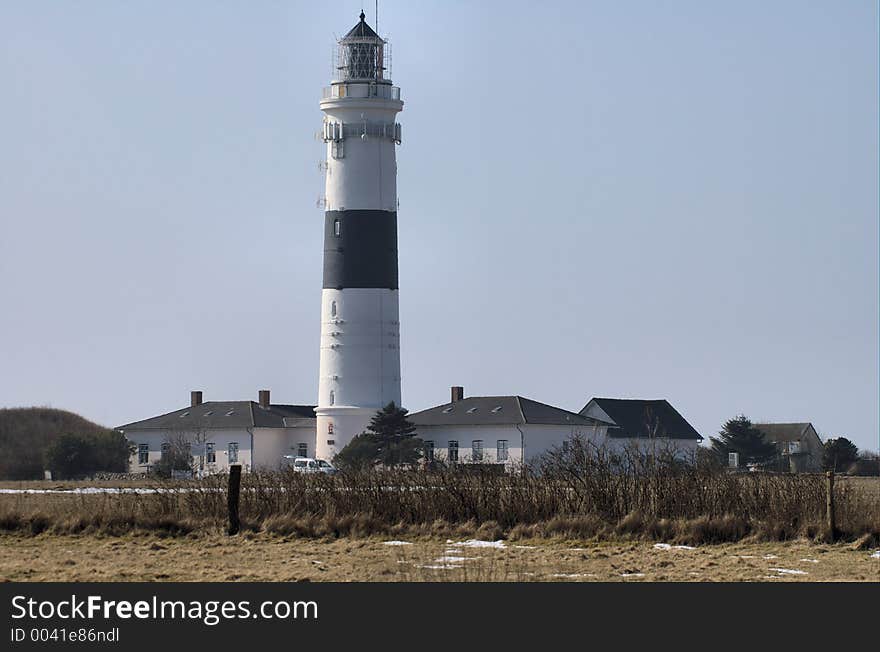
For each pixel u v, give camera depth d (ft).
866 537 245.04
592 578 205.46
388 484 278.87
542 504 268.41
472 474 281.54
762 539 250.57
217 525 263.29
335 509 268.82
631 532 256.32
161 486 298.97
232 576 206.69
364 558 229.25
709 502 262.88
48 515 266.77
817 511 258.78
